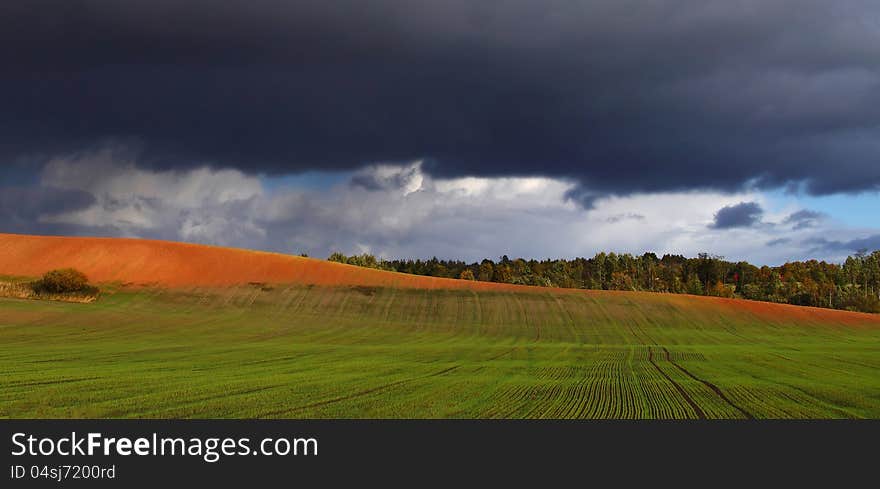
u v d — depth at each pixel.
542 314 85.81
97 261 92.75
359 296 89.00
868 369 43.31
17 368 36.78
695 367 43.97
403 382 32.78
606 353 56.06
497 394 28.88
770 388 32.34
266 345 58.78
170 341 59.91
